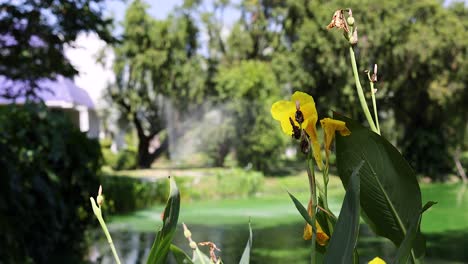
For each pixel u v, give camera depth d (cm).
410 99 1944
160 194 1097
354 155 90
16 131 459
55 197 479
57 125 520
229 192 1313
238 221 846
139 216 917
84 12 935
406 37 1870
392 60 1889
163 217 80
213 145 2202
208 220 866
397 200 91
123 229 740
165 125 2631
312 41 2016
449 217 823
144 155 2725
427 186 1584
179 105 2622
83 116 2595
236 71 2216
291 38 2417
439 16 1903
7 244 360
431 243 601
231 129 2105
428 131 1928
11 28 911
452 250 557
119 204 967
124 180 1074
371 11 1898
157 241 80
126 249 562
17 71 969
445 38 1842
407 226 92
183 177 1374
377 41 1866
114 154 2648
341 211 74
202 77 2617
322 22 2008
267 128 2055
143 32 2598
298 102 78
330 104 2067
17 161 399
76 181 561
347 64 1970
